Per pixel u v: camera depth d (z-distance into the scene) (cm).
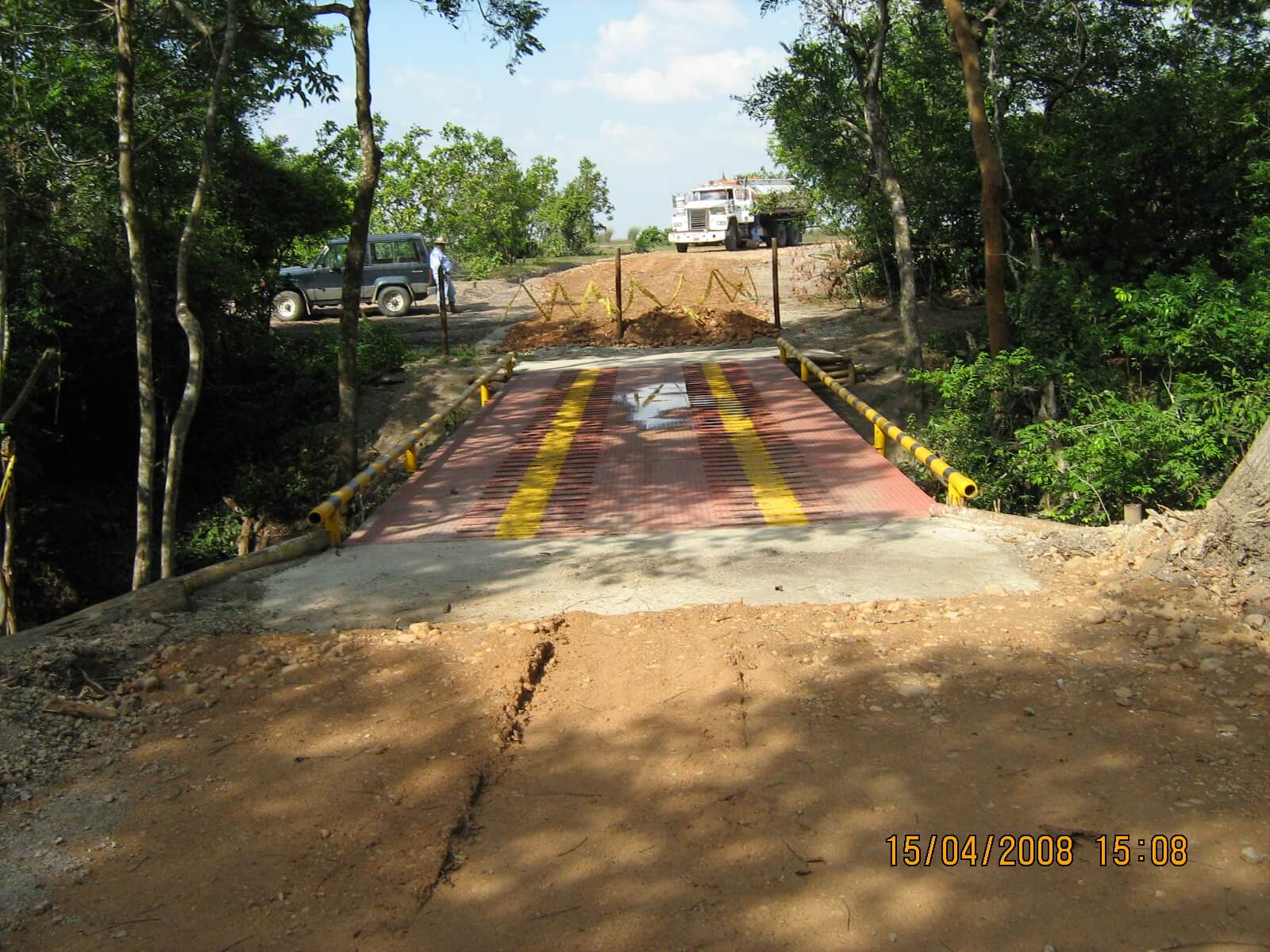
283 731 567
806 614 709
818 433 1326
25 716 574
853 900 402
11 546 1203
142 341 1155
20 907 417
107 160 1474
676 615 718
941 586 762
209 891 424
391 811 477
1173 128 2003
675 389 1623
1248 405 1141
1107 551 799
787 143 2120
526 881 424
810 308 2441
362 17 1256
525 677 618
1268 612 636
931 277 2327
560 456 1275
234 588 843
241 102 1641
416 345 2181
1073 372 1438
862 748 513
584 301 2284
